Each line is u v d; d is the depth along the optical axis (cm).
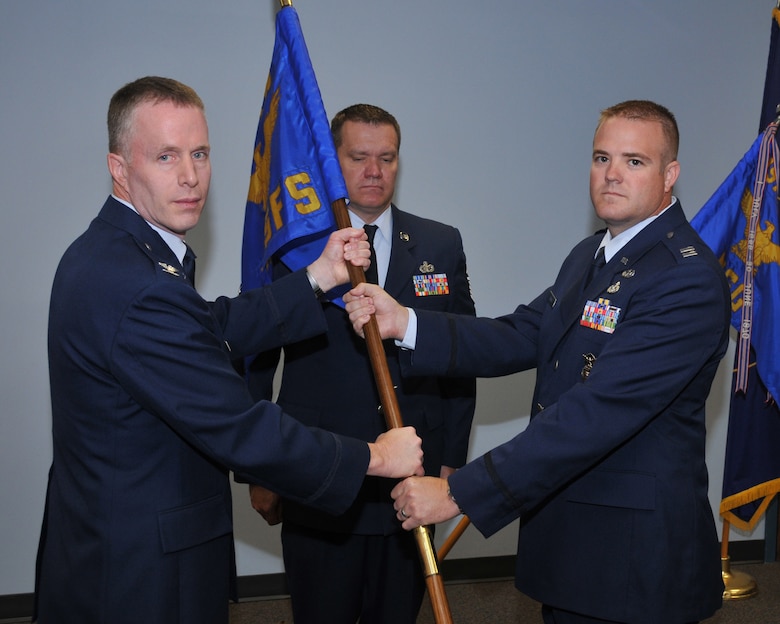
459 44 333
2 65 305
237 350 206
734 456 312
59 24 307
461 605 331
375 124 230
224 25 317
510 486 181
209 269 323
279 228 211
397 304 218
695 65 349
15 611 320
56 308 165
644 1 344
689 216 355
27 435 318
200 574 165
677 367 179
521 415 353
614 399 178
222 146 320
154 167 166
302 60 215
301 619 231
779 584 351
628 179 190
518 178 342
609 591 180
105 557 158
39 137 309
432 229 250
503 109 338
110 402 159
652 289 185
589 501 185
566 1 338
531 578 194
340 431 228
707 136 353
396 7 327
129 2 311
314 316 210
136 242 165
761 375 281
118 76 312
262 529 338
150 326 156
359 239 208
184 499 164
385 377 200
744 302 281
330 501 173
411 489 187
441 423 241
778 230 281
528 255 346
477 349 221
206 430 159
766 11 352
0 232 310
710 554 188
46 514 179
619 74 345
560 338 200
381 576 230
